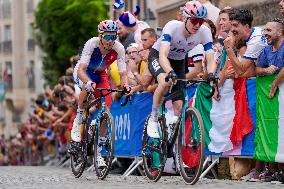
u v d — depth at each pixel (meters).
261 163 17.45
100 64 18.55
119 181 17.28
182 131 15.66
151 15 35.44
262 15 24.97
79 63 18.42
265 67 17.20
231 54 17.39
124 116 22.58
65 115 29.92
